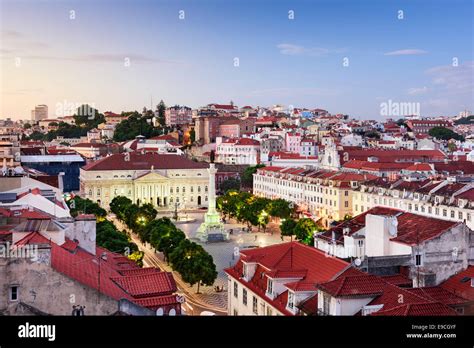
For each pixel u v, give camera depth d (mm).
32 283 53000
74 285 54312
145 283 68062
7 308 52375
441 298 75438
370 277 66938
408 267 84125
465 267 86250
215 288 140625
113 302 55375
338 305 63344
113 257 93938
